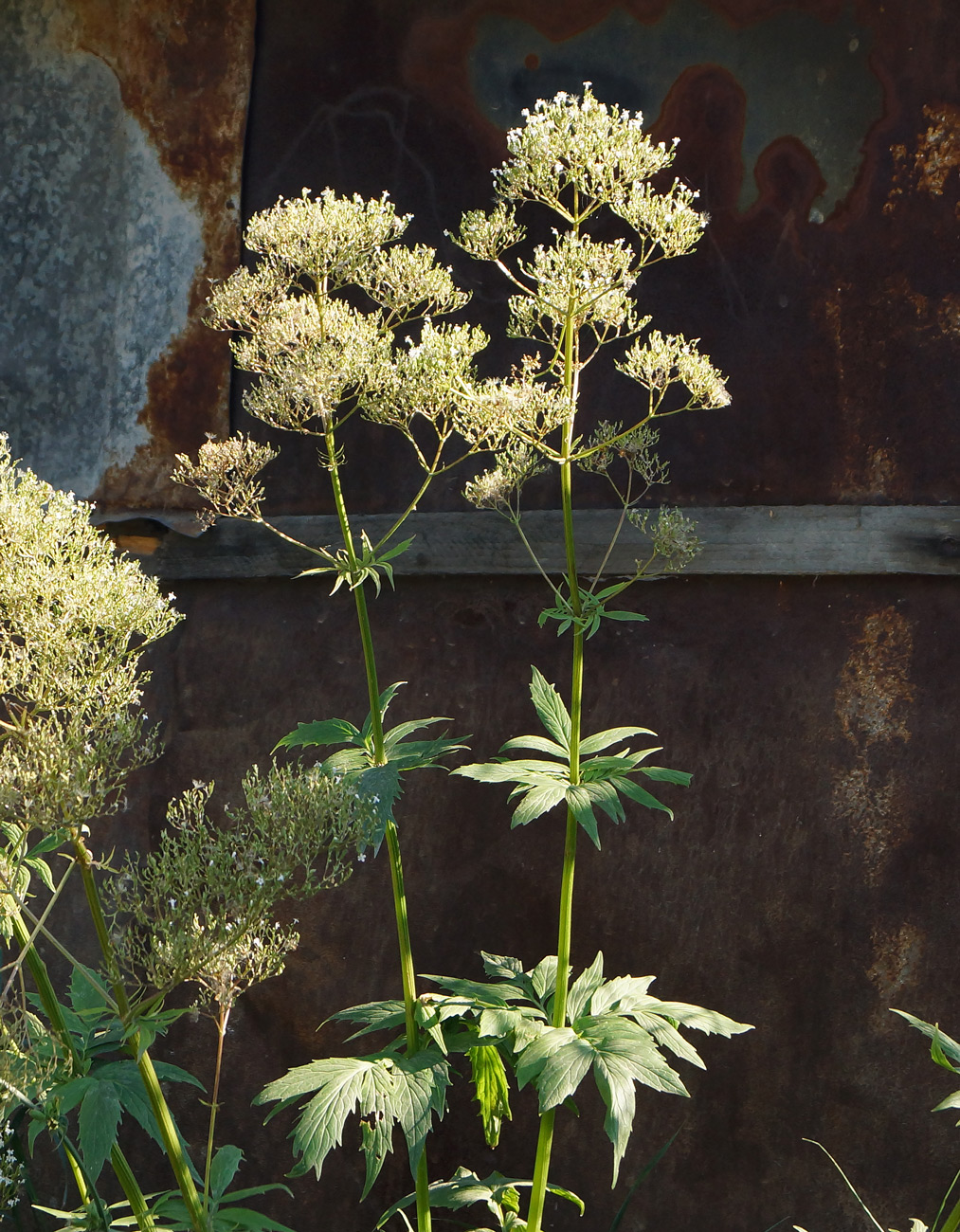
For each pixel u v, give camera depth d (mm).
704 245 3113
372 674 2266
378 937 3184
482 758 3182
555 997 2238
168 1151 1966
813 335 3062
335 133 3285
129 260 3420
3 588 1824
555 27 3158
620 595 3145
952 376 2998
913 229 3016
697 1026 2229
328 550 3242
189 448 3371
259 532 3295
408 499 3252
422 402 2160
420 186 3229
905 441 3018
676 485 3111
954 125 2984
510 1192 2508
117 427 3412
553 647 3170
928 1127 2914
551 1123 2285
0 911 1984
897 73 3014
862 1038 2957
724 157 3092
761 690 3066
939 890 2947
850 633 3033
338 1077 2096
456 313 3205
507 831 3156
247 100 3340
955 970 2928
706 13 3092
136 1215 2035
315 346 2148
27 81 3467
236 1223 2053
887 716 3004
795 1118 2973
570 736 2281
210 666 3354
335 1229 3127
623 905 3086
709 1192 2996
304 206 2150
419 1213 2324
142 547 3375
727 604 3098
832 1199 2945
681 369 2229
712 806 3064
